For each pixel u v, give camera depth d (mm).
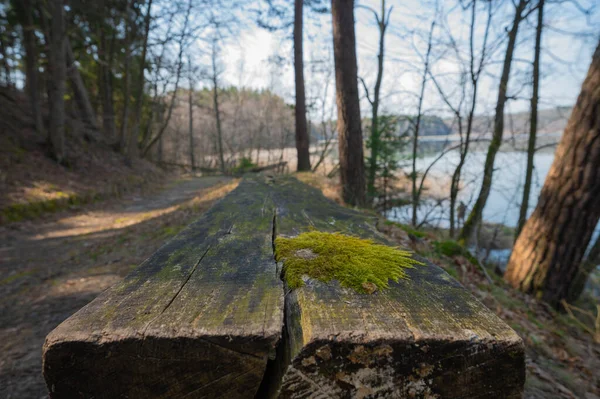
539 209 5207
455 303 1042
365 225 2209
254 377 842
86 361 838
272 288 1133
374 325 875
